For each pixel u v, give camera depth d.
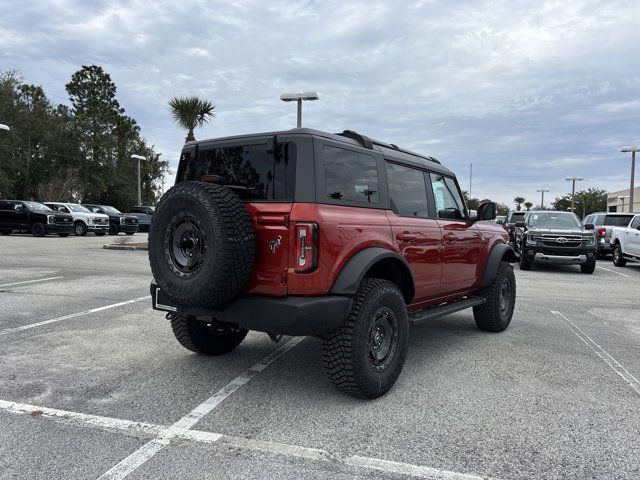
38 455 2.92
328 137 3.84
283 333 3.52
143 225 33.94
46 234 25.58
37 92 47.47
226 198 3.51
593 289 10.55
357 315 3.71
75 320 6.46
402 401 3.88
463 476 2.77
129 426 3.34
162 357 4.92
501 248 6.23
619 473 2.83
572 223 14.79
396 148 4.97
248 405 3.74
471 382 4.34
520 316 7.45
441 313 5.02
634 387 4.25
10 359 4.78
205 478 2.70
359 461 2.92
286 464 2.87
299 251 3.47
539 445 3.15
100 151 47.88
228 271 3.38
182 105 22.19
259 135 3.91
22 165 41.72
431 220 5.01
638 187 50.81
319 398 3.90
